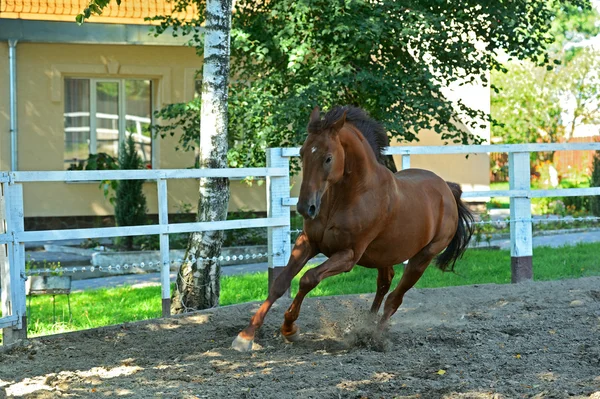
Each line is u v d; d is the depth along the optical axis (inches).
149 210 698.2
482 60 520.4
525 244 404.8
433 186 297.0
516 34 509.7
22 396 213.2
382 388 215.6
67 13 636.1
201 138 367.2
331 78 473.7
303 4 470.6
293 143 495.5
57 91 677.9
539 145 405.4
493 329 298.4
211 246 359.6
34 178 283.3
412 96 489.1
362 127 267.1
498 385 215.5
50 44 673.0
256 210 722.8
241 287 455.5
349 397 209.3
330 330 300.5
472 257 550.6
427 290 379.6
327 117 242.2
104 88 709.9
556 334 286.7
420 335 291.1
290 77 519.5
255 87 513.3
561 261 519.2
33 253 620.7
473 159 810.2
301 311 332.8
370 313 305.4
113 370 243.0
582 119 1523.1
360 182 252.2
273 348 273.4
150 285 495.5
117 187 628.1
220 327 304.8
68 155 703.7
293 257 263.1
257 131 502.0
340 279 470.6
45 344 279.4
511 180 405.7
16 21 629.0
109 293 456.4
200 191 365.7
